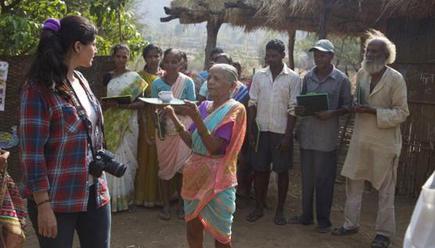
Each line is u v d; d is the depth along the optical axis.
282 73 4.65
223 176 3.09
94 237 2.61
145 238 4.41
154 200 5.19
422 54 6.01
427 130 5.96
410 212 5.47
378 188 4.23
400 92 4.07
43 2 5.45
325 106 4.26
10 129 5.23
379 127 4.12
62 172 2.33
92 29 2.40
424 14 5.72
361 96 4.27
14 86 5.14
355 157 4.30
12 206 2.31
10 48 5.04
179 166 4.77
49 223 2.29
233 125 3.06
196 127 3.00
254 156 4.82
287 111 4.67
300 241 4.43
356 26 8.34
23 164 2.26
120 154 4.95
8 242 2.29
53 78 2.27
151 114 5.01
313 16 7.50
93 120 2.47
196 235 3.33
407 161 6.15
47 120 2.27
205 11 9.90
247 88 5.14
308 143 4.56
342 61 15.08
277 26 9.41
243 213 5.15
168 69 4.83
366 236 4.62
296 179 6.79
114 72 5.08
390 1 5.77
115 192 4.98
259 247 4.27
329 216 4.74
